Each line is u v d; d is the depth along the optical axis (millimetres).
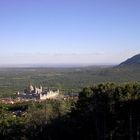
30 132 58219
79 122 55781
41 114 62125
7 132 60219
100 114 52156
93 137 53250
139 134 49750
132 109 49969
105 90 53781
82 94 56438
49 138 56031
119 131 50594
